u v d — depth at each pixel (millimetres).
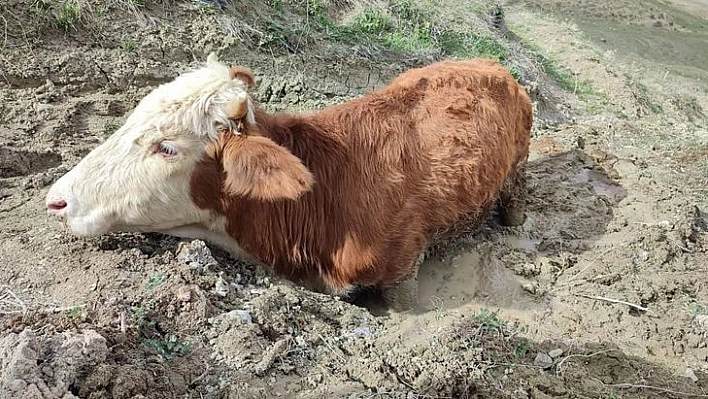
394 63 3877
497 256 2578
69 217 2010
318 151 2156
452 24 5008
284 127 2152
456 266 2506
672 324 2330
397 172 2205
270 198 1951
